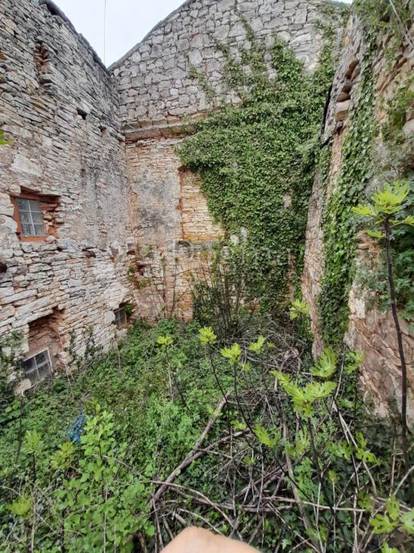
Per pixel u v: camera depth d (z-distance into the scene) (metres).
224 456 1.94
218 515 1.65
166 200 6.24
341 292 2.68
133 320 6.58
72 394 3.57
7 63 3.32
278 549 1.36
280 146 5.32
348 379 2.10
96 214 5.17
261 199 5.59
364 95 2.27
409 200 1.34
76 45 4.59
